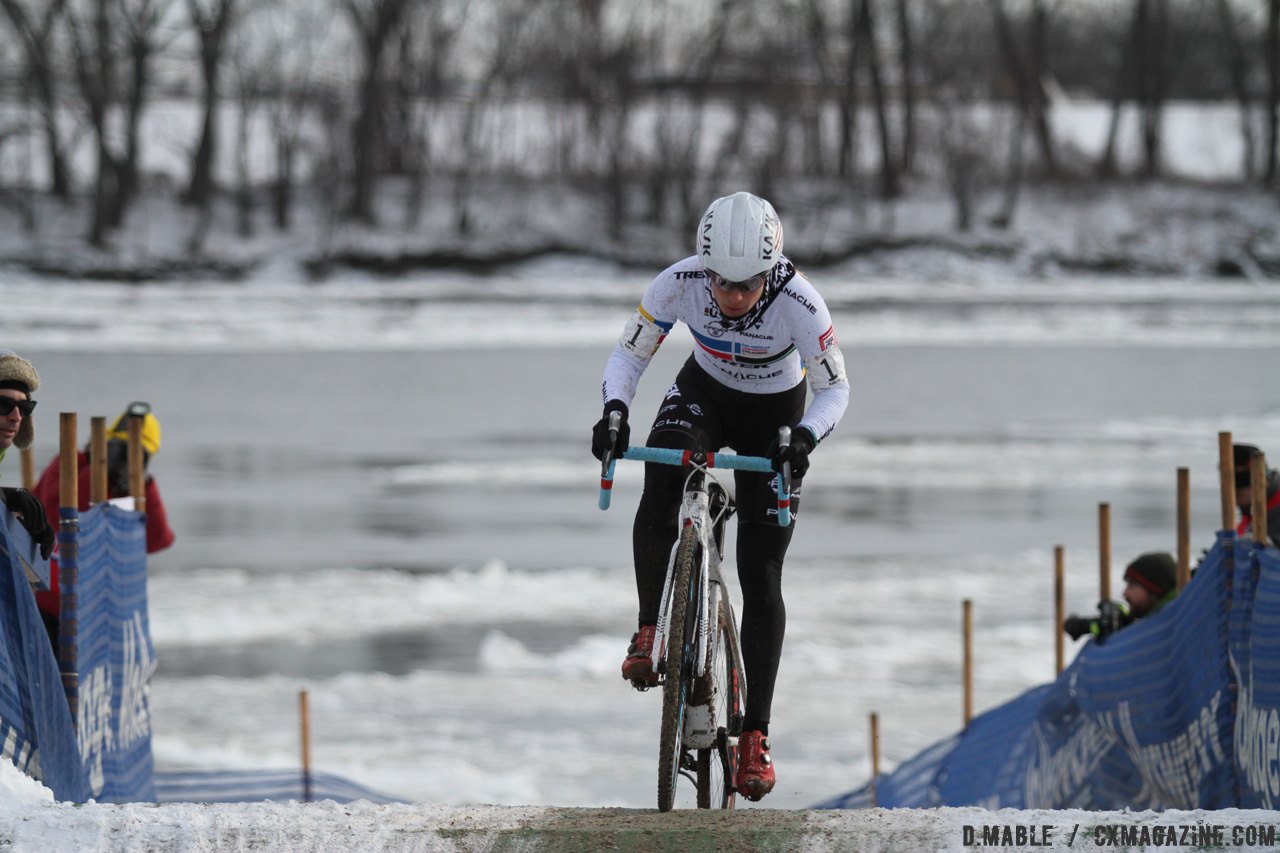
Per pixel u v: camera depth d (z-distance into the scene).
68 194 199.38
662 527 17.00
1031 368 117.25
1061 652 31.39
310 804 14.49
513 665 42.88
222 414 91.81
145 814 13.82
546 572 53.94
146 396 97.50
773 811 14.71
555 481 71.75
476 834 13.60
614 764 34.94
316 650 44.12
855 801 30.88
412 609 48.56
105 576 21.50
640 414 93.81
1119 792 23.83
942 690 40.25
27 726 16.84
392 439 84.19
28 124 193.25
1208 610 20.70
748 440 17.70
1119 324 150.25
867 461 77.56
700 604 16.14
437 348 127.00
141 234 193.38
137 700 23.27
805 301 16.66
